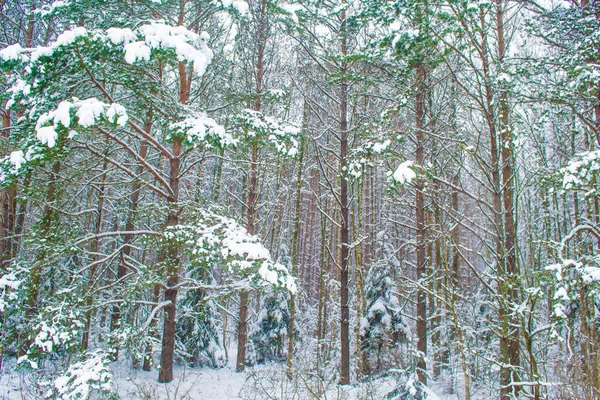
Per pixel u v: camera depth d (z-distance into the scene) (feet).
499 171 26.84
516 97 24.93
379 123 32.78
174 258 29.63
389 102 36.01
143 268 27.91
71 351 23.47
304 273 66.49
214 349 44.70
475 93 29.73
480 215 55.06
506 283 21.20
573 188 19.43
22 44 33.32
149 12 27.91
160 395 27.76
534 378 17.17
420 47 26.66
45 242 25.11
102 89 22.43
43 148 19.40
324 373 36.17
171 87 35.22
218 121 34.27
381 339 40.40
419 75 30.17
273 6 34.32
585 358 15.83
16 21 33.24
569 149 33.76
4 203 30.99
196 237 24.47
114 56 20.99
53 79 20.40
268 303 52.01
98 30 20.42
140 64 22.17
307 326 58.70
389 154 28.73
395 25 26.58
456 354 35.96
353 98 36.60
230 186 63.36
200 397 28.84
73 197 34.83
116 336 24.18
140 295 35.45
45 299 25.11
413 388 20.01
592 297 17.47
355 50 34.65
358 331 35.96
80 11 25.05
